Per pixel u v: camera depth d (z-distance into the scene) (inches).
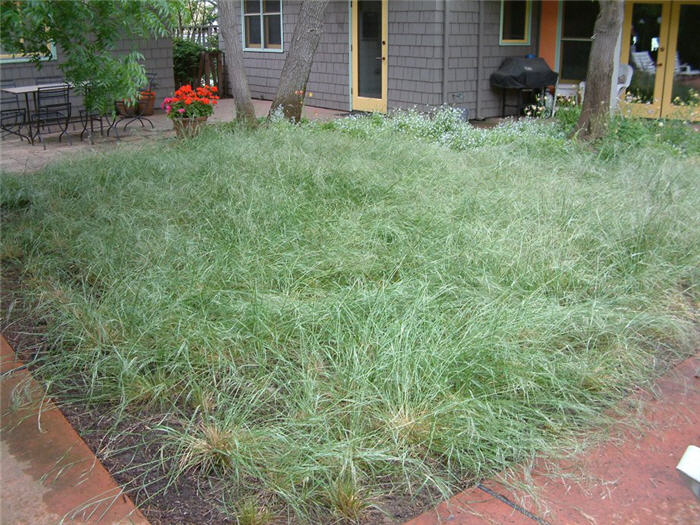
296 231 172.4
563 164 258.1
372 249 164.6
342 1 483.2
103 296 143.2
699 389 116.3
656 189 211.0
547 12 468.1
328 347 119.0
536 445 97.7
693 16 404.8
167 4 200.7
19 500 88.2
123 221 183.5
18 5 173.2
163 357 119.4
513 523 83.9
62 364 121.3
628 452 98.6
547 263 156.8
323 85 523.2
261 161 235.5
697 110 386.0
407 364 109.7
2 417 108.0
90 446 100.6
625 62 438.3
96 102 211.6
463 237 167.9
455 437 97.0
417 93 440.5
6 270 172.6
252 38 572.4
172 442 99.6
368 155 257.3
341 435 98.0
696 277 163.6
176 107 332.5
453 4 416.2
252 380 111.3
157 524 83.9
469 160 263.3
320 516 85.4
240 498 88.1
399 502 88.4
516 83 432.5
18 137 386.3
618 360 119.6
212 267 151.1
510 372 111.1
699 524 83.0
